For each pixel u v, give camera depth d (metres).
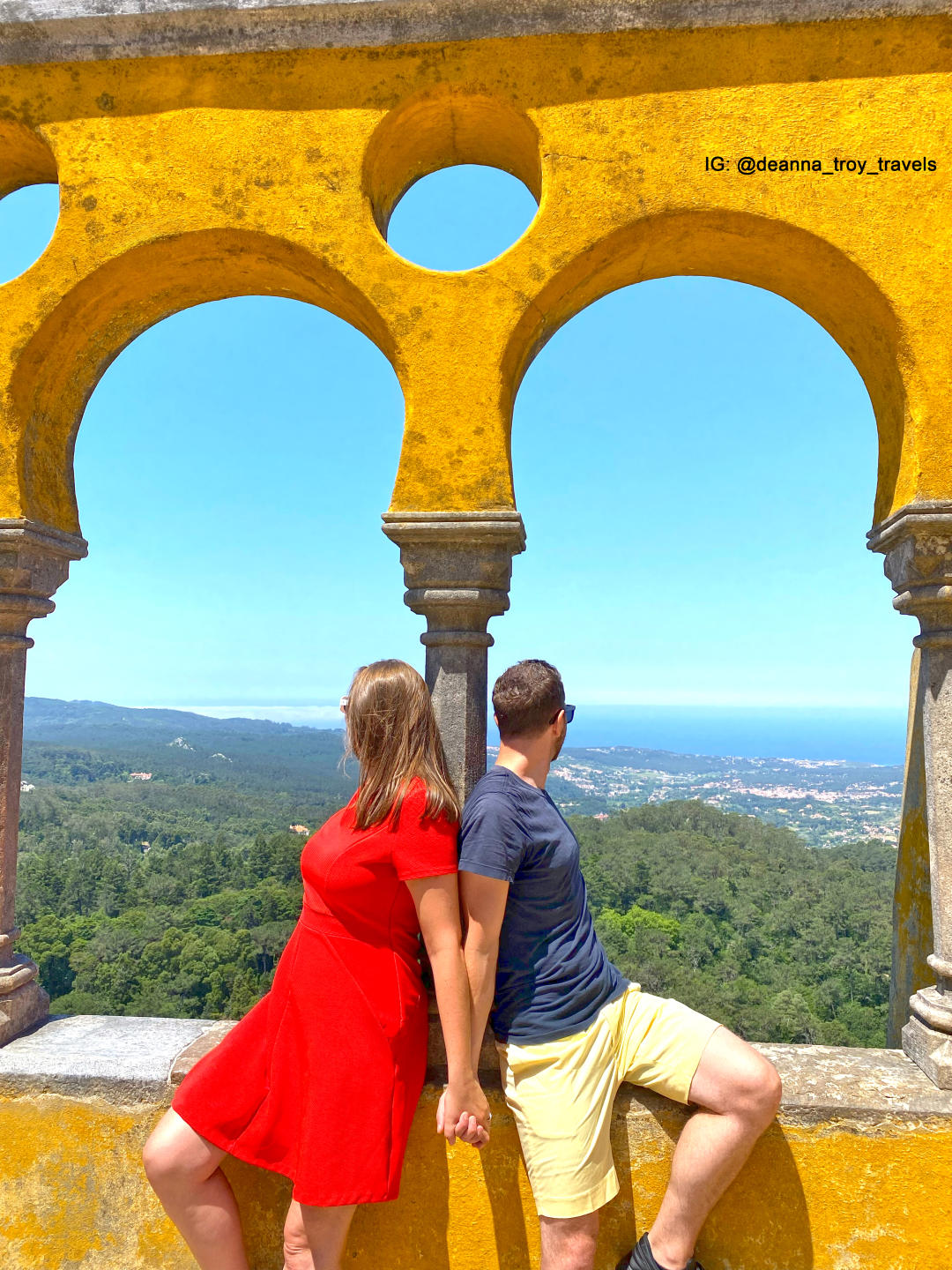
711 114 2.13
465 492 2.12
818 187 2.11
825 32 2.11
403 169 2.53
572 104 2.15
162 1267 2.01
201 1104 1.71
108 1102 2.02
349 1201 1.57
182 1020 2.42
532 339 2.28
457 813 1.72
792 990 48.91
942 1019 1.97
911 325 2.07
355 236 2.19
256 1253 1.96
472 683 2.13
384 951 1.69
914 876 2.49
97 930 64.00
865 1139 1.86
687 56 2.13
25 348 2.24
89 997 54.19
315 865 1.70
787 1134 1.88
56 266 2.26
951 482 2.03
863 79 2.11
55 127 2.29
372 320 2.24
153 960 57.81
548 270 2.14
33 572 2.28
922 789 2.45
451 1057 1.61
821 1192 1.87
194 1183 1.75
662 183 2.13
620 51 2.14
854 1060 2.09
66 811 120.00
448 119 2.34
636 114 2.14
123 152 2.27
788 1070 2.03
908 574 2.04
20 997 2.31
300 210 2.21
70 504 2.51
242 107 2.24
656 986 51.12
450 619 2.14
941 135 2.08
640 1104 1.90
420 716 1.72
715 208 2.12
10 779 2.29
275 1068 1.69
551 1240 1.69
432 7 2.14
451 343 2.14
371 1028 1.64
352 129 2.20
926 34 2.10
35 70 2.29
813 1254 1.86
